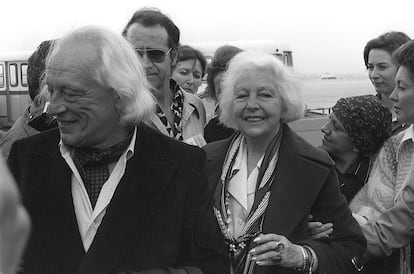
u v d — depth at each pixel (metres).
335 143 3.20
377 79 4.30
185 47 5.88
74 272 1.80
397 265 2.95
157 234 1.84
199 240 1.90
